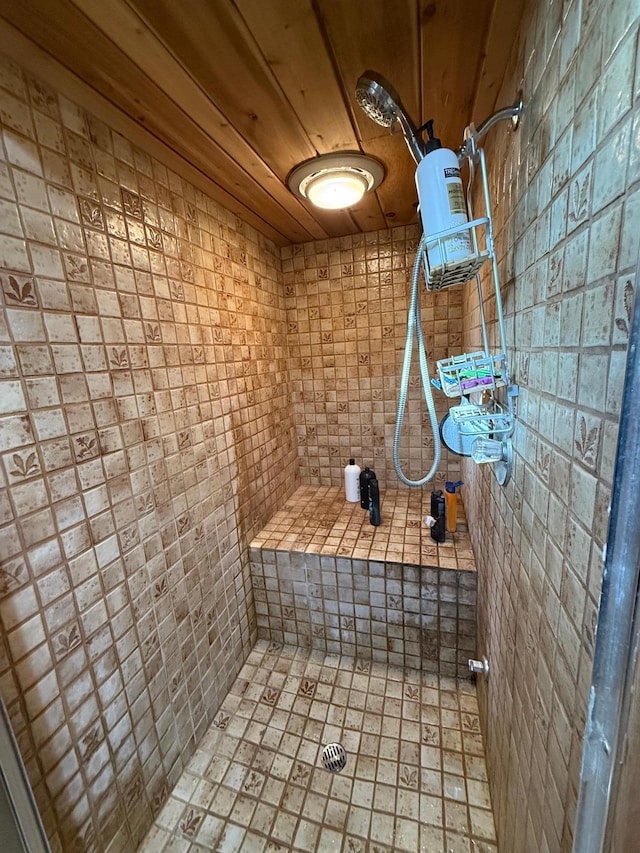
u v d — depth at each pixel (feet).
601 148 1.13
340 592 4.59
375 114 2.30
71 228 2.37
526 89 1.89
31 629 2.10
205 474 3.82
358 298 5.74
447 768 3.40
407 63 2.29
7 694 1.97
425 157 2.14
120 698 2.72
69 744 2.31
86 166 2.48
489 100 2.68
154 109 2.55
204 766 3.50
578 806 1.20
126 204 2.82
